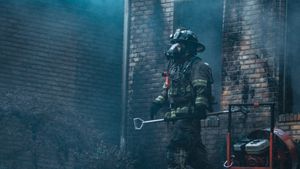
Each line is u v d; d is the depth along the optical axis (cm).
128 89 1291
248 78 1181
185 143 830
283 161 980
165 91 869
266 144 979
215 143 1186
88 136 1153
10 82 1241
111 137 1318
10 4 1256
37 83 1263
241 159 995
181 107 840
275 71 1161
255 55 1181
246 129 1164
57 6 1296
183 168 830
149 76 1277
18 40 1257
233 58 1201
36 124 1119
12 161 1167
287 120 1125
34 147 1134
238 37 1201
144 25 1296
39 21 1278
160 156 1234
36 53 1270
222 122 1186
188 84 840
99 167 1156
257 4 1190
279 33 1170
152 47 1284
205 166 841
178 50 848
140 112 1274
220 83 1234
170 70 858
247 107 1164
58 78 1284
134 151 1255
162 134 1240
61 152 1170
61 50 1292
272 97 1155
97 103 1314
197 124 843
